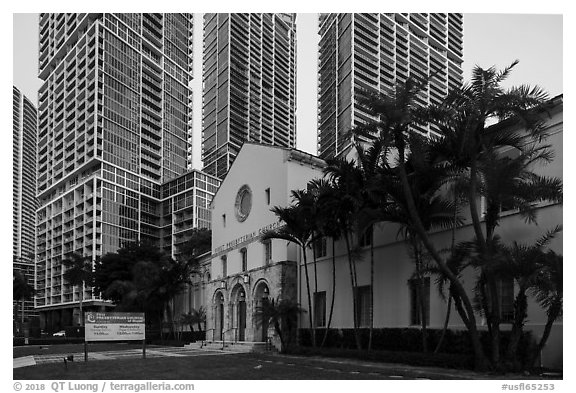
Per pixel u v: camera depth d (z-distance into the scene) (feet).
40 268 367.04
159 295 145.38
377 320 79.20
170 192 392.47
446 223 67.67
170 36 417.69
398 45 280.51
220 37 336.08
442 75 219.61
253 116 305.12
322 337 87.97
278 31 316.19
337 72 266.57
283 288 97.55
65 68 368.68
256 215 112.37
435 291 69.82
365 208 66.39
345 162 73.26
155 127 397.39
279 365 65.16
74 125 352.08
